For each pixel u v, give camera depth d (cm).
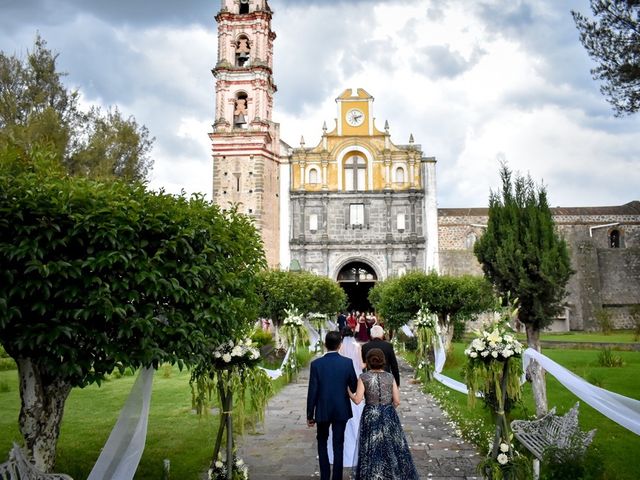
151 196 770
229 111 4672
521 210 1415
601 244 5422
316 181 4831
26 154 826
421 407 1527
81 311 646
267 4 5056
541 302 1360
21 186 655
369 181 4797
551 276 1322
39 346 662
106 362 693
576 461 820
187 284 746
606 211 5809
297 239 4709
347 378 852
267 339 3011
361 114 4872
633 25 1494
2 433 1249
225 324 826
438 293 2389
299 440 1168
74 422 1350
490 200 1460
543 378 1203
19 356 729
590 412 1356
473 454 1038
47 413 783
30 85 3419
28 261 622
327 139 4859
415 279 2453
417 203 4734
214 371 859
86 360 682
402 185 4791
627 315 5169
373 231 4728
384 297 2717
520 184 1439
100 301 652
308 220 4778
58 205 657
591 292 5006
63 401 804
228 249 863
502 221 1419
